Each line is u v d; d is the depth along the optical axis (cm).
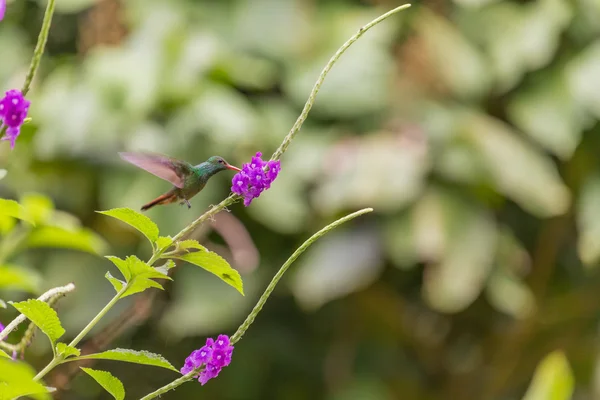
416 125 804
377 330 887
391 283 877
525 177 789
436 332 921
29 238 456
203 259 278
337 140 793
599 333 938
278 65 818
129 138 740
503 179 786
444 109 822
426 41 834
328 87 802
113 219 770
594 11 844
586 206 840
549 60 851
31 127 756
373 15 843
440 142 795
